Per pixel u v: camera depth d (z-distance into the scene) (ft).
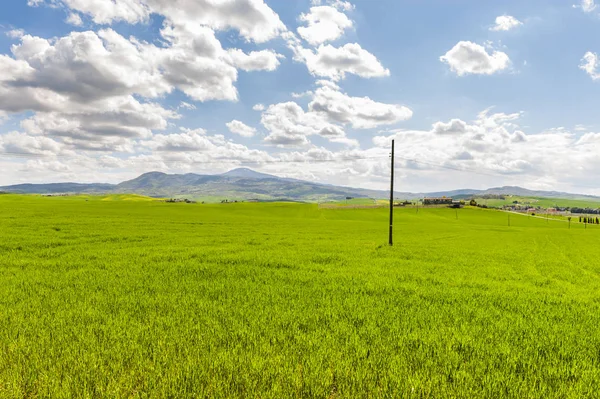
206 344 21.27
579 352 22.17
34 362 17.87
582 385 17.40
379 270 58.44
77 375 16.53
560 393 16.58
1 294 34.09
